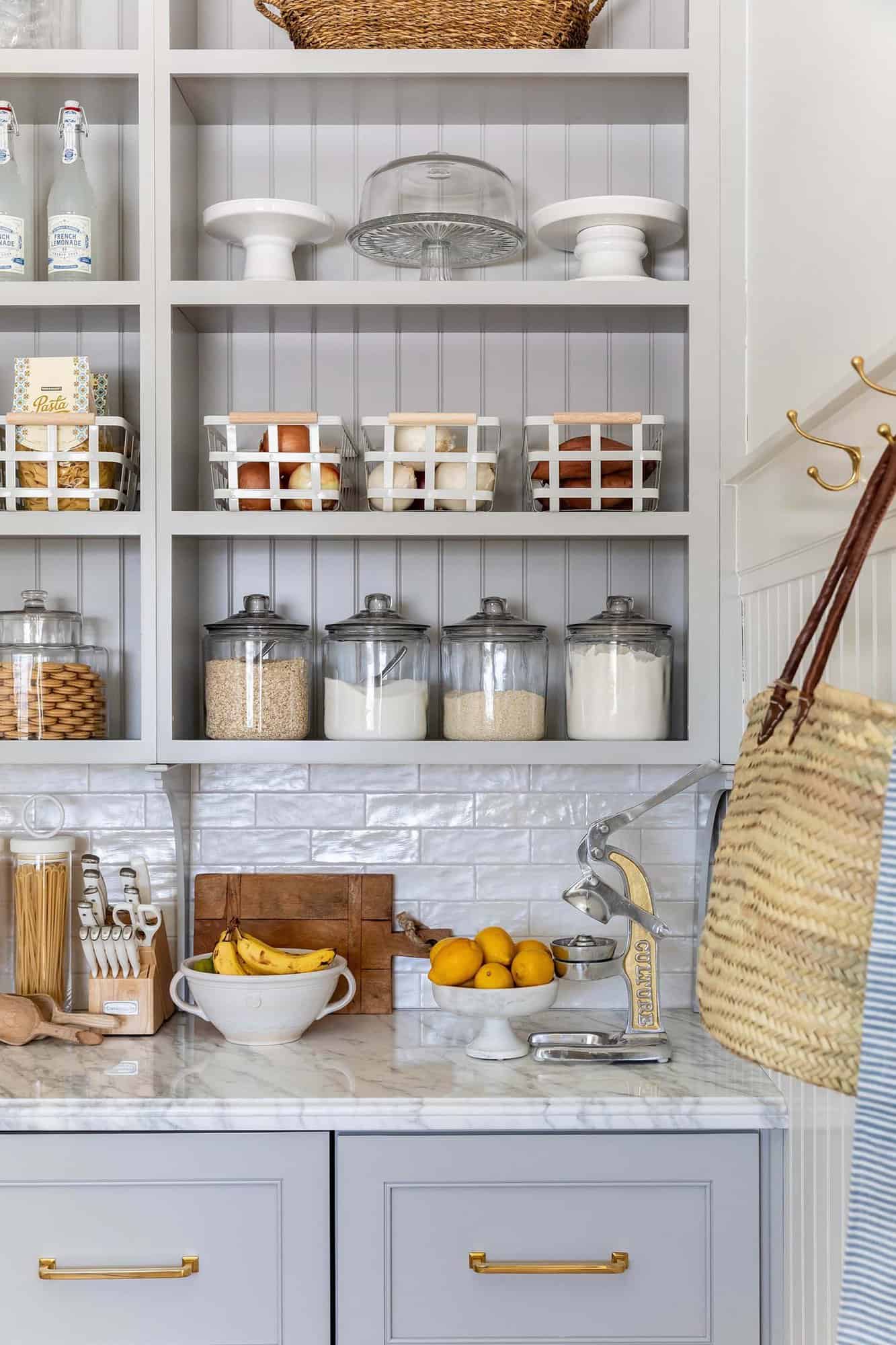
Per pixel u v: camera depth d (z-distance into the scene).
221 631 1.80
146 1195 1.49
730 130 1.78
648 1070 1.63
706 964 0.89
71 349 1.99
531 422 1.77
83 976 1.97
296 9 1.80
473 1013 1.66
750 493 1.69
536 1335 1.49
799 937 0.79
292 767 1.99
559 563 1.99
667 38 1.99
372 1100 1.50
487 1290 1.49
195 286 1.78
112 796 2.00
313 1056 1.70
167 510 1.76
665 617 1.99
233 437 1.77
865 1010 0.73
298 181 2.01
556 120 1.98
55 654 1.80
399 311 1.83
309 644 1.96
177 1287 1.50
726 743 1.75
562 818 1.99
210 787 1.99
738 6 1.77
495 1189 1.49
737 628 1.76
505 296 1.78
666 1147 1.50
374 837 1.99
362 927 1.94
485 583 2.00
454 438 1.81
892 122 1.17
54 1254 1.50
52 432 1.77
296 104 1.91
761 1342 1.51
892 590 1.12
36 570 1.99
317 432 1.77
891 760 0.74
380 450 1.79
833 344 1.35
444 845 1.99
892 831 0.73
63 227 1.83
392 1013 1.94
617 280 1.80
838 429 1.27
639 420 1.76
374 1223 1.49
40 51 1.78
